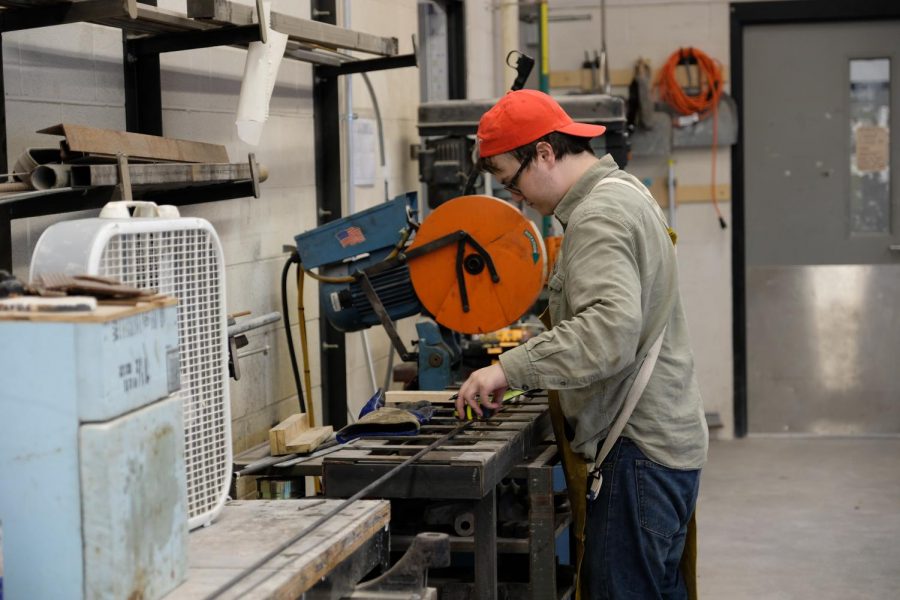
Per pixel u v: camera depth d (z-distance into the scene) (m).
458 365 3.48
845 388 6.59
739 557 4.37
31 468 1.28
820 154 6.51
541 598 2.44
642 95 6.28
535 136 2.31
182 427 1.44
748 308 6.62
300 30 2.79
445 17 5.62
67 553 1.28
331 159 3.89
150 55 2.74
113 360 1.28
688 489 2.30
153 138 2.35
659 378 2.26
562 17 6.38
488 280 3.10
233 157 3.24
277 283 3.52
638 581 2.30
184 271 1.63
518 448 2.47
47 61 2.39
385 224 3.18
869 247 6.52
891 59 6.41
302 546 1.56
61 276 1.42
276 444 2.62
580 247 2.14
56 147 2.38
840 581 4.06
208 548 1.57
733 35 6.43
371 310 3.26
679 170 6.51
